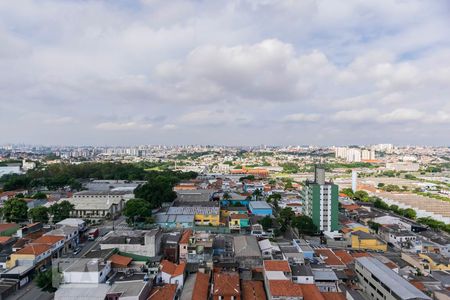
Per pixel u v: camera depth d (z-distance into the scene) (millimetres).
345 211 173750
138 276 74312
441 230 144375
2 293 72625
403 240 119062
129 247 86438
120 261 79812
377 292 74062
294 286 67062
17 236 111625
